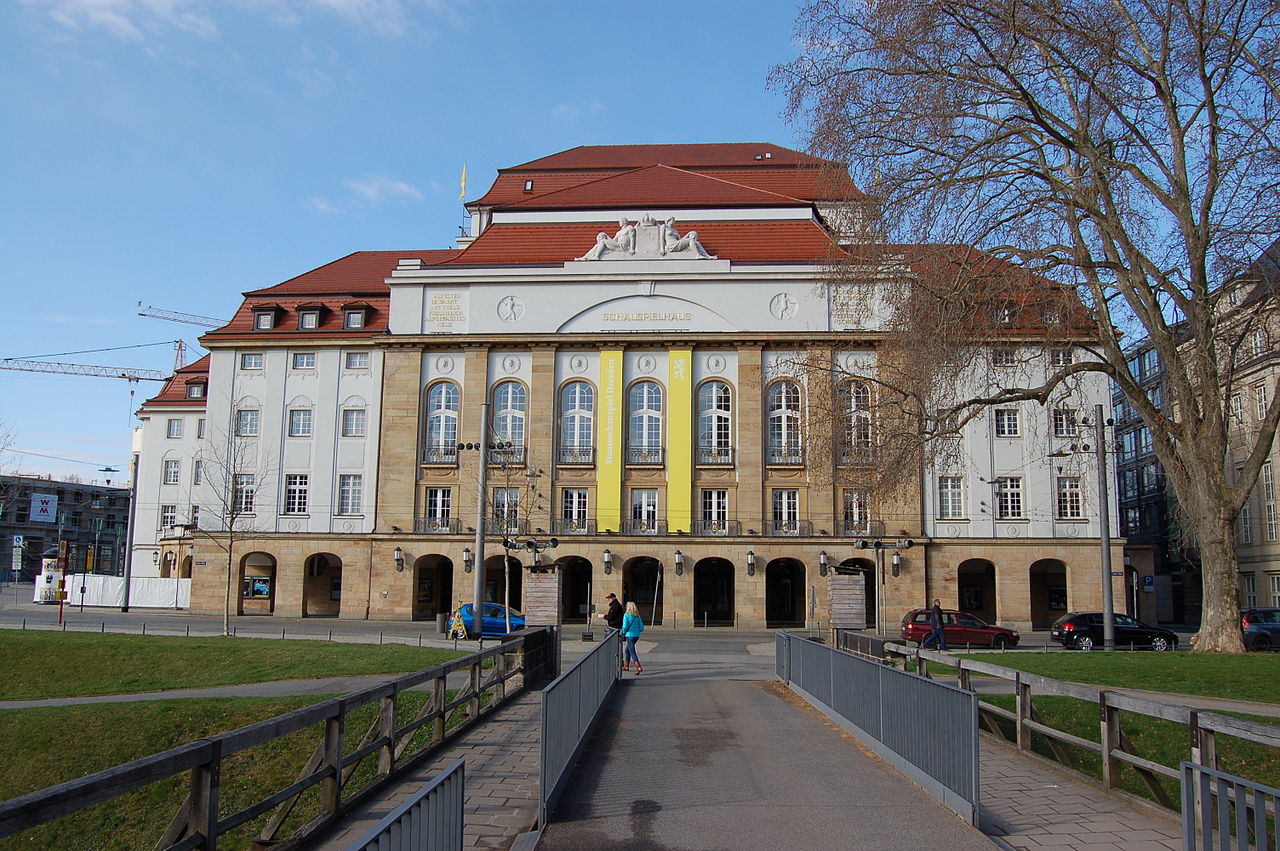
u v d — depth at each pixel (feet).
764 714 55.06
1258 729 25.96
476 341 176.35
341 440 179.32
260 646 99.76
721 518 171.01
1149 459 214.48
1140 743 48.44
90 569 199.82
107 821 52.47
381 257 210.79
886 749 39.45
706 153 227.81
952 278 69.56
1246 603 172.86
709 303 174.60
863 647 76.84
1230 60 68.18
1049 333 73.26
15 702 74.43
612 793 34.14
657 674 84.33
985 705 47.19
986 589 180.75
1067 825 30.35
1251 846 29.19
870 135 70.59
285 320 186.80
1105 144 71.10
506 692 61.52
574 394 175.83
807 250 179.22
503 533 161.79
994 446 168.55
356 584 172.96
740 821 29.94
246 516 178.29
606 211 188.55
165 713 65.57
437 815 18.44
